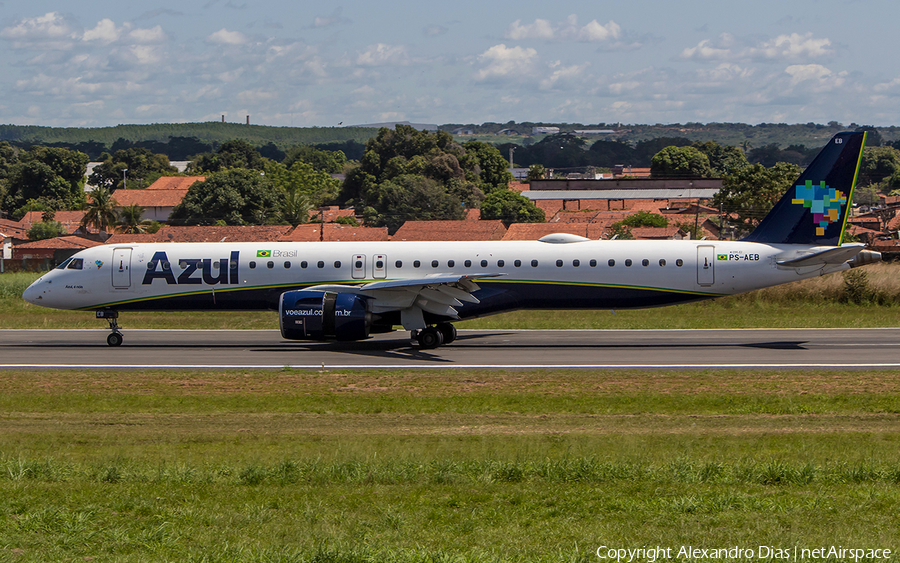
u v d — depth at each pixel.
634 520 44.59
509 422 72.69
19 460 56.44
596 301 123.50
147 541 41.25
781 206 122.94
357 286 119.75
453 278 111.81
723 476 53.19
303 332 115.06
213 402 82.00
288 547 39.97
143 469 55.38
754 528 43.03
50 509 45.62
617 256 122.81
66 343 128.88
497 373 97.19
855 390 86.12
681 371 98.44
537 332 138.75
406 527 43.28
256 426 71.50
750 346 119.69
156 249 128.38
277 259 126.25
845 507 46.56
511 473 53.75
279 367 103.12
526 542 41.00
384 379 93.56
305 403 81.06
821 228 121.81
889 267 196.00
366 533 42.19
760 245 122.50
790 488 51.09
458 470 54.19
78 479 53.25
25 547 40.69
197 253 127.38
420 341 118.88
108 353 116.69
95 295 126.56
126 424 72.62
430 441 64.56
